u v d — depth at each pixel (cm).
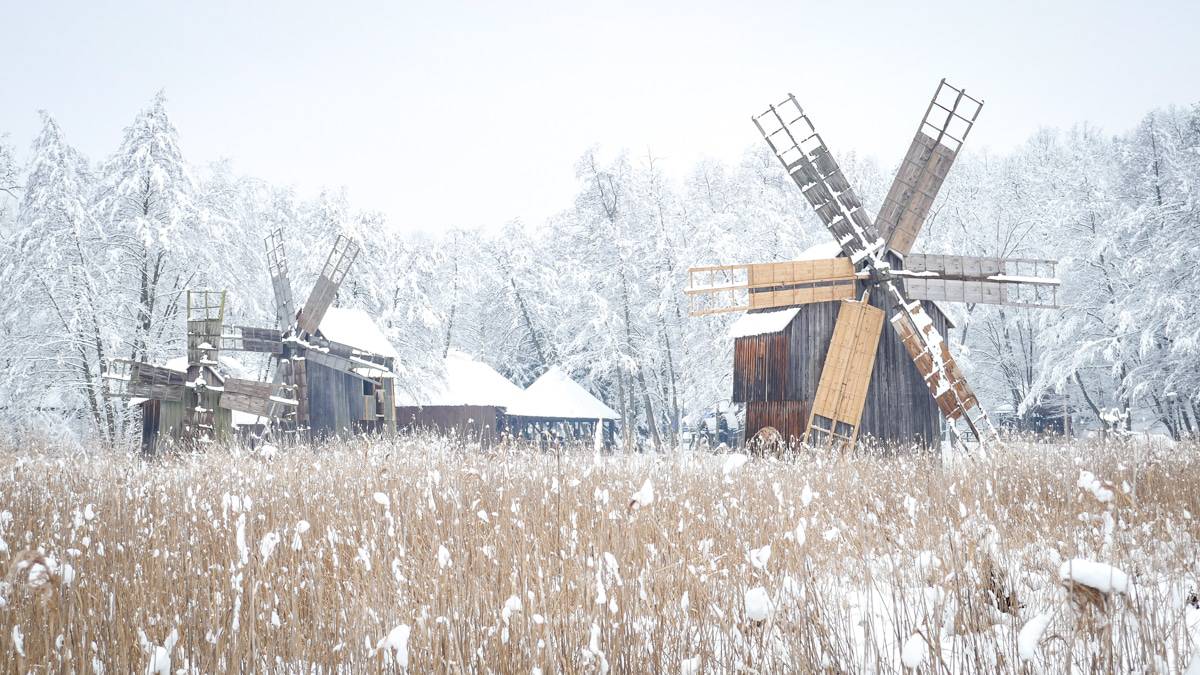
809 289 2388
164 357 3803
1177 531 750
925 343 2278
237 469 1052
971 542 564
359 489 875
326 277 3106
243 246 4622
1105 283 4369
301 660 436
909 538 680
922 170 2400
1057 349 4428
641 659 445
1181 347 3647
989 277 2423
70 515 741
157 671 353
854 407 2278
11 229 4338
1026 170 5859
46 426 3500
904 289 2359
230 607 486
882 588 598
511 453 1170
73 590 440
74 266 3531
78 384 3484
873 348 2322
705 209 5550
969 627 473
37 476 1124
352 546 609
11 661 385
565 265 6019
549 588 491
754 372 2548
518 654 425
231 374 4031
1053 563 545
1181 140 4391
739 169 5991
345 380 3228
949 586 528
